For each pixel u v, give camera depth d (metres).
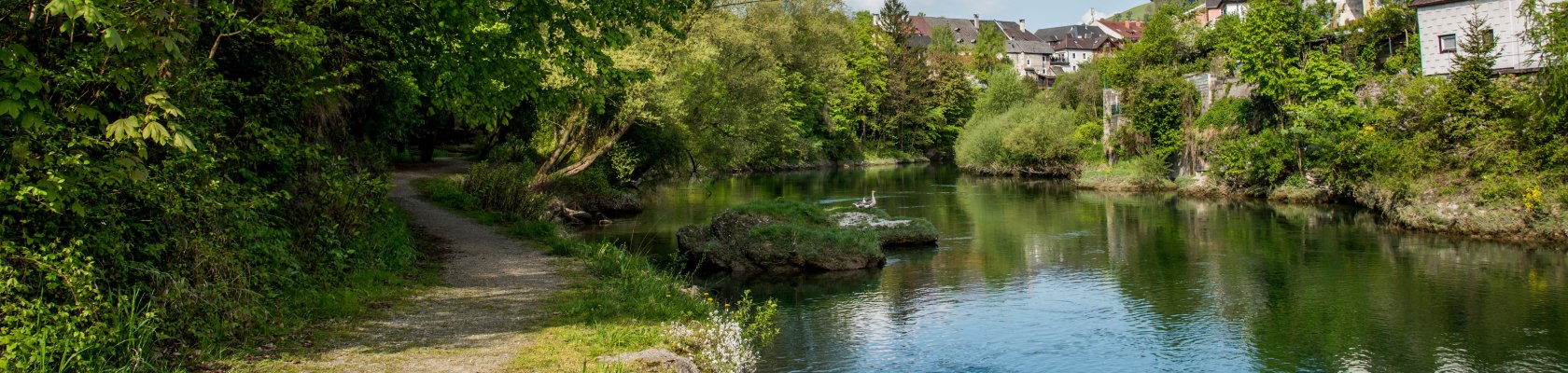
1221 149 38.59
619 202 31.80
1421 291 16.69
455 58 14.09
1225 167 38.59
